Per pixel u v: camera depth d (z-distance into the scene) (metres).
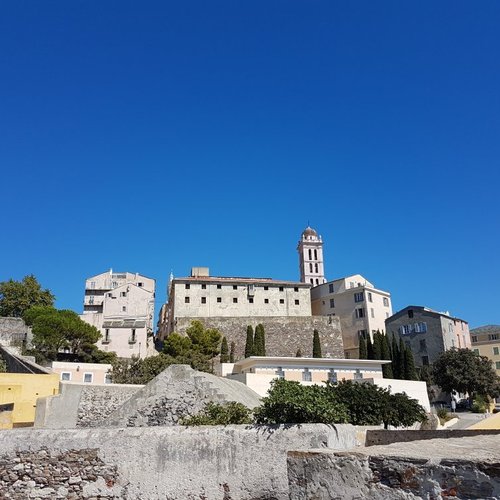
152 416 18.16
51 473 12.64
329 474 6.14
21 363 41.16
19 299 71.44
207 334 71.81
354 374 45.78
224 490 12.16
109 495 12.38
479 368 64.56
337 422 14.19
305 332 77.81
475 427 15.22
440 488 5.05
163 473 12.38
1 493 12.57
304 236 135.25
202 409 17.62
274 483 12.03
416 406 25.30
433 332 82.81
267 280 89.94
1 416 24.28
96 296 111.31
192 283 84.81
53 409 23.23
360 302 89.31
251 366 44.28
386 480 5.54
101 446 12.70
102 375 47.47
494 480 4.70
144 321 78.75
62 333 57.91
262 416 13.77
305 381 40.97
